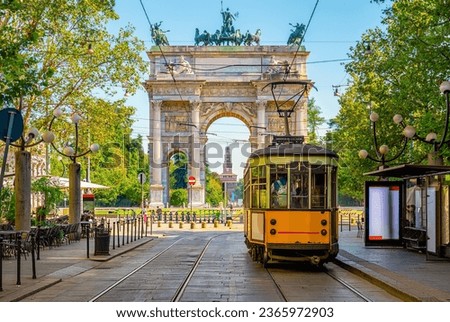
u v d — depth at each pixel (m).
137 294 17.59
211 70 102.44
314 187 23.42
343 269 24.30
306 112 100.50
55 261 26.14
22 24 39.25
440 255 25.95
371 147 47.25
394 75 42.06
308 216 23.22
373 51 43.88
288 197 23.36
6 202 33.84
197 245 38.19
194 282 20.23
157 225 66.19
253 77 101.88
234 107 102.50
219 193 142.88
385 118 42.91
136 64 46.38
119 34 46.12
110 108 47.75
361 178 55.03
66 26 42.59
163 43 103.12
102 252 28.83
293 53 101.38
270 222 23.36
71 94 45.94
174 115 103.00
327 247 23.14
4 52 22.11
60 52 42.47
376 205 32.56
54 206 39.72
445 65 32.16
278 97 99.94
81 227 41.84
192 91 101.75
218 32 107.31
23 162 29.86
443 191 25.98
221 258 28.98
